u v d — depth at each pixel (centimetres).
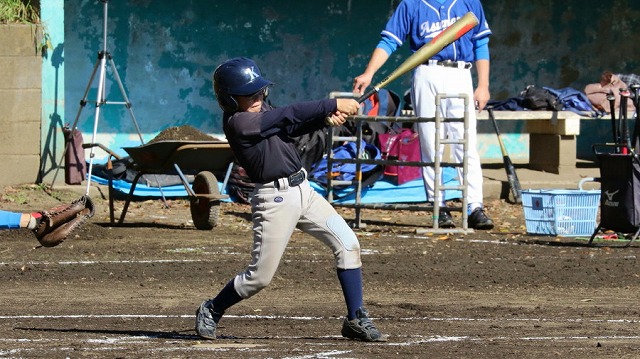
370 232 4359
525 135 6331
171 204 5122
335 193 5216
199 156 4353
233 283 2208
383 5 6091
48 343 2189
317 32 6022
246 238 4125
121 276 3209
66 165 5088
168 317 2569
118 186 5156
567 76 6334
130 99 5794
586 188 5566
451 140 4291
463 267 3438
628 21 6372
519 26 6266
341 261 2200
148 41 5803
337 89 6069
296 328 2422
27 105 5125
